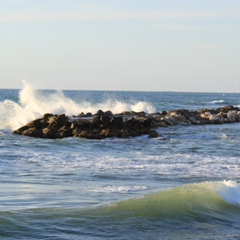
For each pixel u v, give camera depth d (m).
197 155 47.50
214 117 89.88
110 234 21.41
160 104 158.62
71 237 20.67
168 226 23.11
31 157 43.22
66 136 58.47
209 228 23.23
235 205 26.34
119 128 60.59
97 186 31.22
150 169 38.44
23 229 21.14
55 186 31.00
